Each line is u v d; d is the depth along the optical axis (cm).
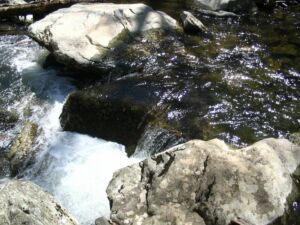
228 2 332
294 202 165
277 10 341
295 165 178
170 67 257
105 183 209
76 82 269
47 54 299
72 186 210
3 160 235
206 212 157
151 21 291
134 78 248
